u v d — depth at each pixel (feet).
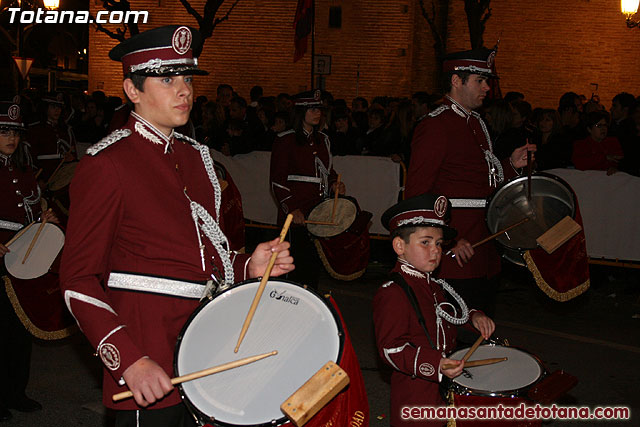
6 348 15.34
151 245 8.55
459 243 14.15
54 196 29.50
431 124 14.38
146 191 8.47
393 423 11.33
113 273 8.59
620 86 58.54
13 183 15.69
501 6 59.62
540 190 14.83
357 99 38.55
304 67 60.59
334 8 59.93
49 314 15.29
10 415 15.31
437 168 14.24
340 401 7.90
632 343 20.62
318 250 22.63
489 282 14.96
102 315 7.95
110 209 8.26
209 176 9.36
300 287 8.76
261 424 7.46
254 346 8.16
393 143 30.55
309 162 21.75
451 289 12.00
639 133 25.99
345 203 22.04
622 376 17.97
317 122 21.80
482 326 11.63
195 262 8.71
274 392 7.74
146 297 8.51
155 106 8.59
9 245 15.40
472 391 9.88
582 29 58.70
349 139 30.96
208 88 61.93
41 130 29.99
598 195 26.18
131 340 7.91
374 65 60.03
